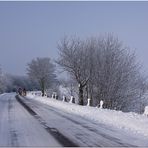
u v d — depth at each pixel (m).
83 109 25.77
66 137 12.28
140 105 40.81
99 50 40.94
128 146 10.43
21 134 13.08
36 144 10.79
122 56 41.03
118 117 18.44
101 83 40.06
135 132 13.59
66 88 47.12
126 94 40.53
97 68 40.28
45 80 89.50
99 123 17.00
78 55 40.47
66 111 25.92
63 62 40.66
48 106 33.19
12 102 41.97
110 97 40.00
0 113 23.70
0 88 128.50
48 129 14.62
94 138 12.03
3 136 12.58
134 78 40.97
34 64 90.12
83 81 40.50
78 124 16.61
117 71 40.41
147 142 11.20
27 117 20.52
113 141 11.37
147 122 15.99
